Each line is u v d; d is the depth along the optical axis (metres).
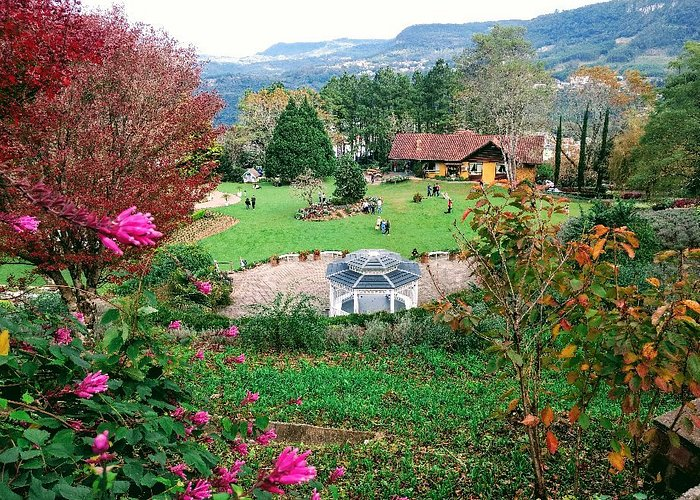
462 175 59.66
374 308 23.72
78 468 2.72
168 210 11.90
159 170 12.23
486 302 6.16
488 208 5.84
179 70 14.71
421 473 7.18
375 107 84.19
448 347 15.16
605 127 52.00
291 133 60.66
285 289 26.69
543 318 5.80
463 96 74.19
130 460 2.75
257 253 34.12
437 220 41.59
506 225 5.73
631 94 68.06
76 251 11.48
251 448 7.68
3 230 9.52
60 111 10.43
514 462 6.88
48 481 2.46
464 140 61.06
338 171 46.44
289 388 11.62
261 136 72.69
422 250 34.22
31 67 6.83
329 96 91.12
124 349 3.41
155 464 3.12
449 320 5.39
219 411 6.14
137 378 3.31
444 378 12.91
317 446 8.41
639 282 15.45
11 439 2.52
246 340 15.92
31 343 3.14
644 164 37.31
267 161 61.91
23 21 6.62
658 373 4.56
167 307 18.34
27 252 10.66
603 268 5.26
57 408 3.05
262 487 2.25
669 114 35.12
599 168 51.72
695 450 5.76
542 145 57.16
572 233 20.42
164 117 12.40
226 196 51.50
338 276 22.34
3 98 7.07
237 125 70.12
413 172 64.12
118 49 11.86
